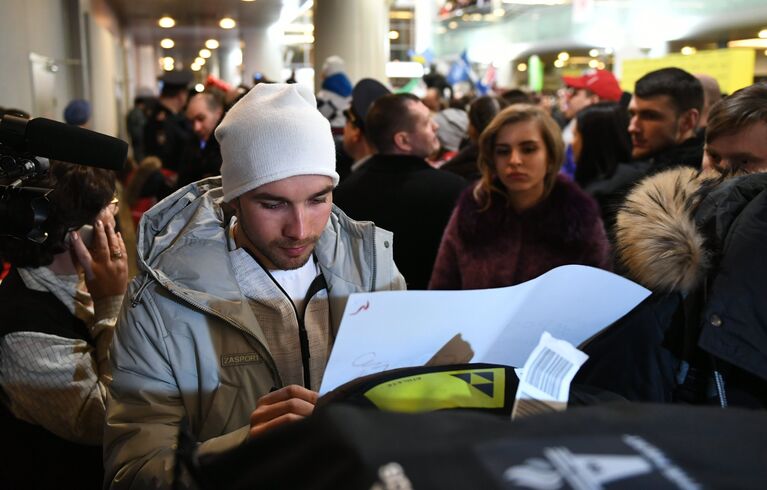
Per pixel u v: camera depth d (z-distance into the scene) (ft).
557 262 6.14
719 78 14.66
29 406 4.18
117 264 4.59
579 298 2.53
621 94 13.89
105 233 4.54
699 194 3.11
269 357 3.31
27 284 4.30
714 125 4.38
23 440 4.27
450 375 2.08
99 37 36.11
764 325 2.74
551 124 6.15
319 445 1.17
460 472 1.00
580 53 52.65
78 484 4.38
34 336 4.15
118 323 3.34
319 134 3.19
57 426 4.23
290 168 3.08
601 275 2.47
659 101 7.70
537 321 2.52
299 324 3.55
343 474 1.07
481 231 6.41
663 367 2.87
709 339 2.77
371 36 24.72
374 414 1.23
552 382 2.04
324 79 13.99
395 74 34.04
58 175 4.19
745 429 1.16
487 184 6.43
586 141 8.71
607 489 0.98
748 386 2.82
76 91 29.89
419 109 7.77
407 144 7.74
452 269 6.70
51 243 4.20
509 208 6.39
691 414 1.22
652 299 2.94
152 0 42.27
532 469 1.00
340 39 24.41
